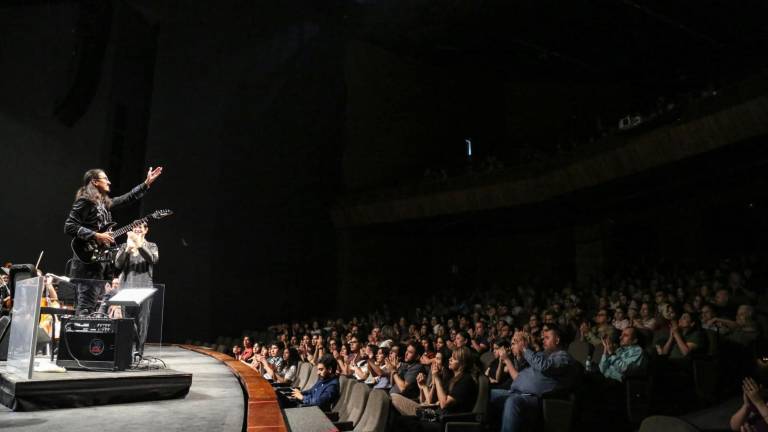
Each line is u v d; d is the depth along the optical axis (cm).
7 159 1160
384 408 366
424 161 1748
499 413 465
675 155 988
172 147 1503
